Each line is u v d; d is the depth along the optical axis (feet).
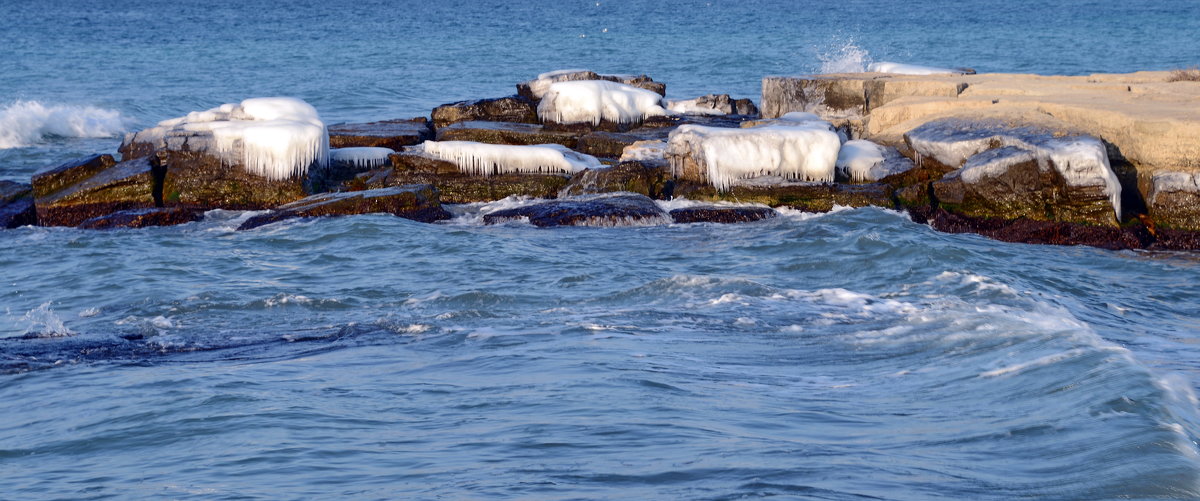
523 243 76.18
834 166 89.71
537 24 424.46
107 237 80.38
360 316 56.75
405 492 27.96
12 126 145.69
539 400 37.32
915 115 96.78
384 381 41.50
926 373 41.16
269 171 91.15
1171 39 320.70
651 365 42.88
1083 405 33.81
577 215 83.51
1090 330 50.80
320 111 177.17
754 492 26.94
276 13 512.22
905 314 52.90
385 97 194.18
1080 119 85.76
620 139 105.91
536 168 94.79
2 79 222.89
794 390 39.34
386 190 87.45
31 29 385.09
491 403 37.29
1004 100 94.27
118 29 390.42
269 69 249.75
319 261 71.56
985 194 81.15
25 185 94.68
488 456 30.99
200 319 56.75
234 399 38.78
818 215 83.97
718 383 40.11
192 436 34.60
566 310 56.44
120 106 181.16
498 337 49.62
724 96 126.31
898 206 85.46
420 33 376.48
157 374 44.19
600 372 41.32
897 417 35.17
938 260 66.64
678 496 26.89
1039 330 45.44
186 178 91.15
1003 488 27.53
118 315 58.29
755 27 395.55
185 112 179.73
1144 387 34.50
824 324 51.52
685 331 50.55
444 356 46.24
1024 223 79.56
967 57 279.08
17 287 66.13
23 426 37.35
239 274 68.39
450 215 87.25
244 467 30.94
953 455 30.60
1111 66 250.78
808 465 29.32
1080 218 78.07
